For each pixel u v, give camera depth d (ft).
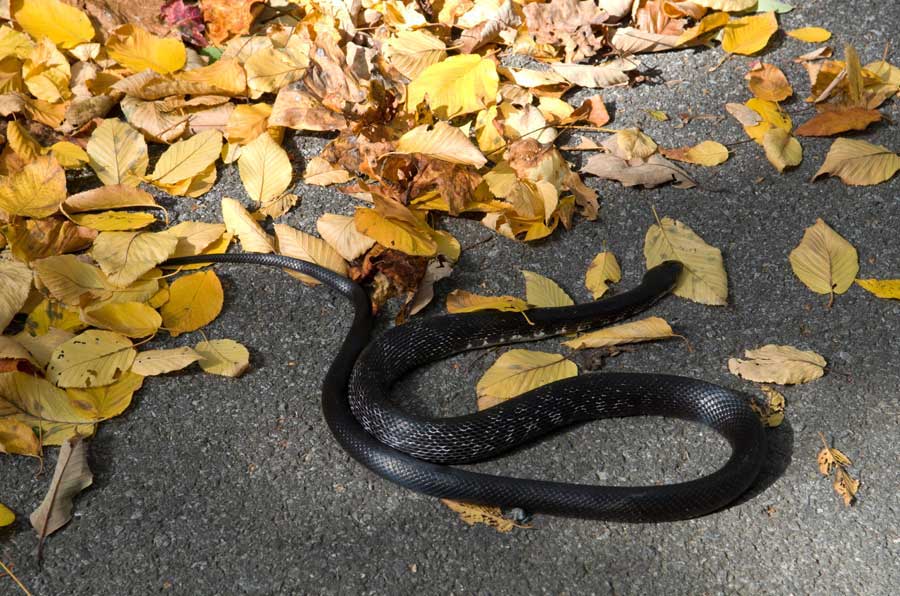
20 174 4.62
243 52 5.06
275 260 4.54
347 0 5.20
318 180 4.82
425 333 4.32
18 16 5.07
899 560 3.85
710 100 5.09
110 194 4.65
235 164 4.91
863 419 4.16
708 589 3.82
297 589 3.84
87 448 4.12
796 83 5.15
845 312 4.44
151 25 5.19
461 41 5.19
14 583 3.86
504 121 4.90
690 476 4.06
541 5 5.18
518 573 3.85
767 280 4.54
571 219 4.74
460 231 4.71
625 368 4.32
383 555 3.90
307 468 4.09
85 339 4.27
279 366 4.34
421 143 4.63
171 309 4.43
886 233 4.65
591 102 4.98
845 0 5.43
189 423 4.20
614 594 3.82
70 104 4.91
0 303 4.32
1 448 4.05
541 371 4.25
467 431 4.04
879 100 5.04
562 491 3.92
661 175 4.81
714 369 4.30
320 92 4.94
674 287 4.50
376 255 4.51
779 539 3.90
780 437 4.12
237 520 3.98
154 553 3.91
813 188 4.80
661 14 5.24
